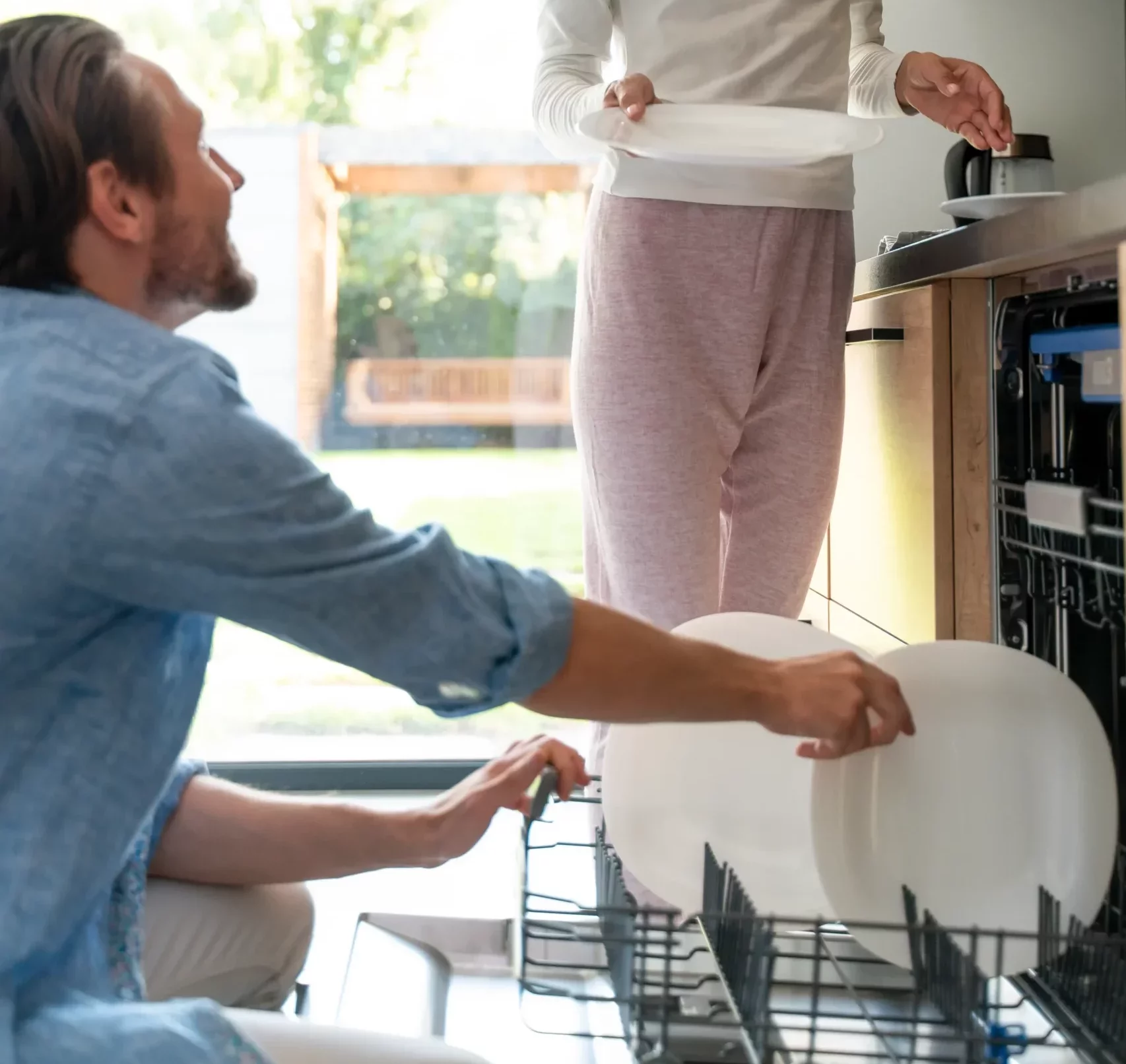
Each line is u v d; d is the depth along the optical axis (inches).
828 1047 45.7
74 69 34.1
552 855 83.5
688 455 61.3
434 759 102.8
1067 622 57.2
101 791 32.4
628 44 62.0
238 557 31.1
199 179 36.2
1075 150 92.9
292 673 106.0
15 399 31.4
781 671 36.4
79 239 35.1
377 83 103.8
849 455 75.9
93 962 34.9
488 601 33.3
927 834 45.5
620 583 63.3
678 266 60.1
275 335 105.7
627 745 49.6
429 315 106.0
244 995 51.1
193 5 102.1
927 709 46.2
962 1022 37.1
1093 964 40.9
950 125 65.2
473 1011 65.7
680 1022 34.9
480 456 107.1
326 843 46.6
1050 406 57.7
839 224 62.7
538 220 105.3
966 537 60.4
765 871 50.1
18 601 30.9
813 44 61.0
